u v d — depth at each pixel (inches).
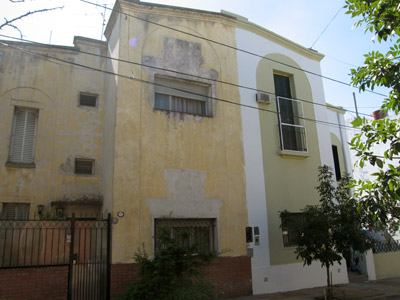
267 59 553.0
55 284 345.4
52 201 437.1
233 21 525.7
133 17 443.5
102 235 377.4
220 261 425.1
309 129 565.6
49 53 480.1
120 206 381.4
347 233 394.3
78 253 360.8
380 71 226.4
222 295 413.4
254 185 480.1
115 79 427.2
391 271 611.8
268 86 541.3
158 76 450.9
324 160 566.3
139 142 409.7
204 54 486.3
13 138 442.9
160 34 458.6
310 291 466.9
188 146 440.5
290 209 502.6
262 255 459.5
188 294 295.3
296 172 526.6
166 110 436.1
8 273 330.6
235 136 482.0
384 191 195.2
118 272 364.2
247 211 463.8
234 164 470.3
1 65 451.8
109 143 432.5
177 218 412.8
